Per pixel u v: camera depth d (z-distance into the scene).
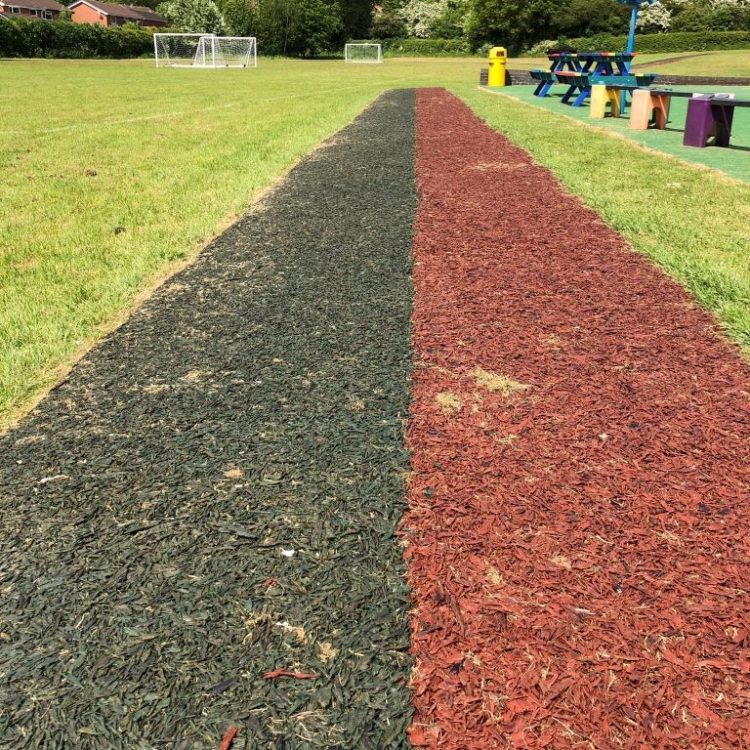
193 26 62.69
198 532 2.47
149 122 14.72
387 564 2.30
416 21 68.62
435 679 1.89
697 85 25.98
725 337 4.00
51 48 50.66
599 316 4.31
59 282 5.16
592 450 2.89
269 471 2.80
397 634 2.03
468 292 4.75
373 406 3.29
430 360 3.76
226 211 7.14
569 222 6.48
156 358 3.88
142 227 6.60
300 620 2.09
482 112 15.70
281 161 9.74
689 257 5.36
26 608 2.15
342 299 4.69
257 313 4.49
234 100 19.81
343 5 66.88
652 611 2.08
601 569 2.25
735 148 10.76
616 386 3.44
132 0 101.94
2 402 3.42
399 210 7.02
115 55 55.38
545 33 57.28
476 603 2.13
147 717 1.80
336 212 7.00
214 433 3.10
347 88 24.52
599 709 1.79
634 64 38.28
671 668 1.90
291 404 3.33
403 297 4.70
